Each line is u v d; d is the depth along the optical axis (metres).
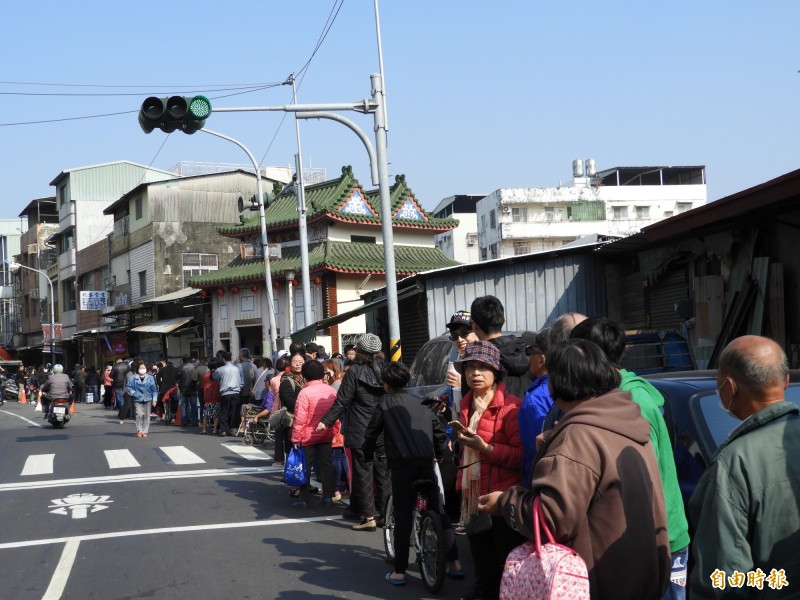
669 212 63.25
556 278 15.38
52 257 60.78
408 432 6.35
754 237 10.97
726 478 2.83
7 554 7.69
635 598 2.95
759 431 2.88
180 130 12.40
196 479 11.97
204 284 32.72
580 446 2.98
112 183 54.12
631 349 9.95
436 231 32.41
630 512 2.96
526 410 4.59
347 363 13.02
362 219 29.84
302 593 6.20
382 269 28.94
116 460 14.39
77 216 52.62
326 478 9.31
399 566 6.36
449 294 16.20
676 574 3.73
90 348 52.03
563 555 2.87
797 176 8.80
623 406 3.11
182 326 35.56
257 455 14.72
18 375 55.84
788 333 10.51
